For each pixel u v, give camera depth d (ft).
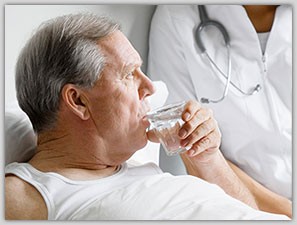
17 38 5.22
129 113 4.01
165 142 4.10
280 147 6.36
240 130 6.42
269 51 6.44
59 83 3.95
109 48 3.97
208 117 4.23
